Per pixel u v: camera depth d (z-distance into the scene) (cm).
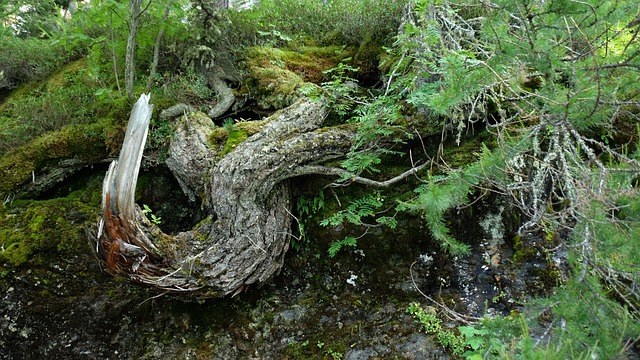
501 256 382
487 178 274
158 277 339
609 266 231
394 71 412
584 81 235
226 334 387
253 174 374
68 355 374
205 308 395
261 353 379
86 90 479
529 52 238
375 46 520
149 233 343
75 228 394
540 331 265
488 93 384
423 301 382
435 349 344
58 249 383
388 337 362
